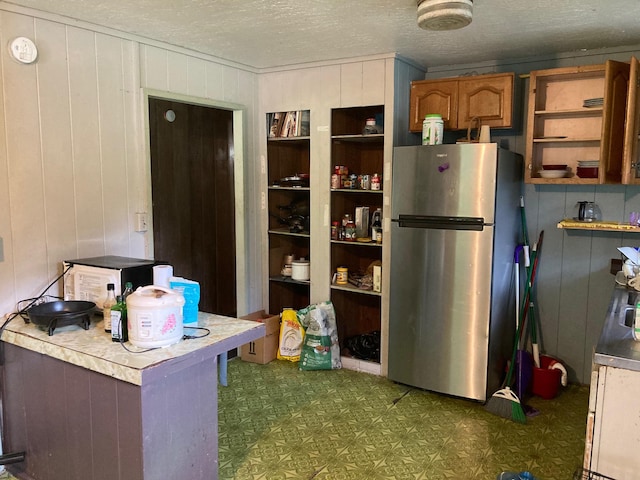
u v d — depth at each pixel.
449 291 3.31
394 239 3.49
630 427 1.74
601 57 3.43
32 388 2.33
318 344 3.88
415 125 3.72
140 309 2.04
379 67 3.60
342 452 2.75
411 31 3.04
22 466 2.47
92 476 2.12
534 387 3.48
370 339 4.09
